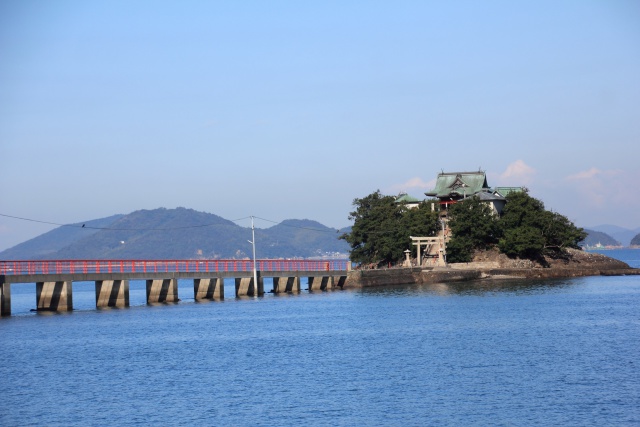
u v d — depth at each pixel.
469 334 93.31
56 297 125.94
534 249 199.75
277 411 58.12
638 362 73.06
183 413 58.25
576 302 132.12
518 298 141.50
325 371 71.88
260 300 147.75
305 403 60.19
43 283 125.81
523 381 65.81
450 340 88.75
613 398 59.75
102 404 61.28
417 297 147.88
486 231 198.38
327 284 174.00
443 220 196.88
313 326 104.69
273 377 69.75
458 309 122.62
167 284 142.50
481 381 66.19
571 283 180.75
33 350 86.50
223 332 99.81
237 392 64.19
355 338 92.25
